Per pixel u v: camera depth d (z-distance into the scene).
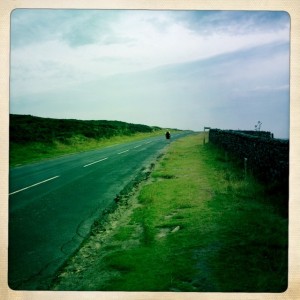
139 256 4.87
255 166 10.07
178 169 12.58
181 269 4.44
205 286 4.08
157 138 42.44
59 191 9.32
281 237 5.20
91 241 5.59
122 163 15.55
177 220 6.24
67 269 4.66
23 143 23.23
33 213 7.13
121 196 8.66
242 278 4.22
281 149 7.37
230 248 4.94
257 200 7.27
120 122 64.31
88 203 7.97
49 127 31.91
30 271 4.62
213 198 7.63
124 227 6.16
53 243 5.51
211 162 13.91
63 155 20.53
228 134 16.47
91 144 29.34
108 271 4.53
